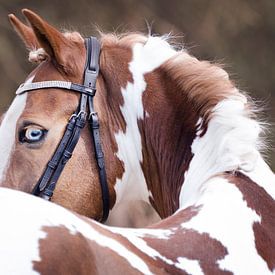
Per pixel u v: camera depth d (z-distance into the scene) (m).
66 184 6.04
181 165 6.10
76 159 6.07
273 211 5.55
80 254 4.22
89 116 6.14
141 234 4.96
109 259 4.38
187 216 5.31
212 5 25.70
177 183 6.11
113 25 24.73
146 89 6.32
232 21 25.91
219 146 5.74
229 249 5.13
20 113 6.07
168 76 6.29
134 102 6.32
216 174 5.71
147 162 6.34
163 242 4.94
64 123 6.07
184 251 4.96
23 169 5.99
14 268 4.04
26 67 23.45
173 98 6.24
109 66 6.36
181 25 25.23
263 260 5.21
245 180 5.62
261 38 26.17
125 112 6.33
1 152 6.05
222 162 5.68
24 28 6.67
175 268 4.80
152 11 25.14
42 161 6.00
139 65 6.39
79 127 6.09
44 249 4.14
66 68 6.18
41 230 4.22
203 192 5.58
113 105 6.31
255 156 5.66
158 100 6.28
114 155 6.27
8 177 6.00
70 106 6.11
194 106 6.09
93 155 6.14
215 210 5.37
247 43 25.97
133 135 6.32
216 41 25.52
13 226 4.18
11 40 23.58
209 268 4.96
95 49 6.38
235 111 5.78
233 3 26.00
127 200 6.52
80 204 6.10
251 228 5.34
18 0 24.30
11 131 6.06
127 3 25.00
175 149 6.15
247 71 25.59
